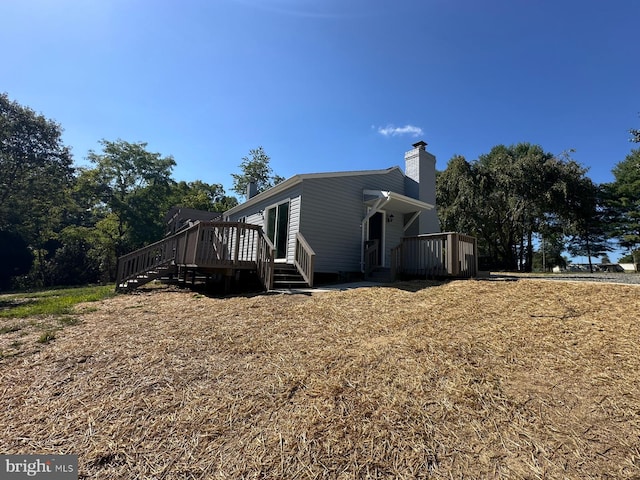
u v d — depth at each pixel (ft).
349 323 12.93
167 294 24.20
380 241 35.17
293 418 6.81
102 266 76.64
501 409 6.76
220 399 7.61
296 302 16.90
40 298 29.48
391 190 36.88
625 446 5.58
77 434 6.55
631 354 8.67
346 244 31.73
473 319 12.46
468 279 22.47
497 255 82.28
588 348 9.25
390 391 7.67
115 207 83.66
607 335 9.99
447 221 75.51
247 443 6.13
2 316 16.03
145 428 6.66
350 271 31.68
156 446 6.15
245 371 9.00
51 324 14.21
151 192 90.53
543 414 6.54
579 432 5.99
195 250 22.98
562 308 12.90
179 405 7.41
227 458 5.78
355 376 8.43
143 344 11.19
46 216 75.31
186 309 16.70
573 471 5.14
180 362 9.65
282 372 8.84
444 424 6.42
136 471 5.56
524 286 17.44
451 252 23.02
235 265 23.47
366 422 6.58
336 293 19.07
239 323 13.35
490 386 7.65
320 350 10.25
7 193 65.82
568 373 8.03
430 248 24.64
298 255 27.09
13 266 70.08
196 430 6.55
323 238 30.17
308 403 7.32
